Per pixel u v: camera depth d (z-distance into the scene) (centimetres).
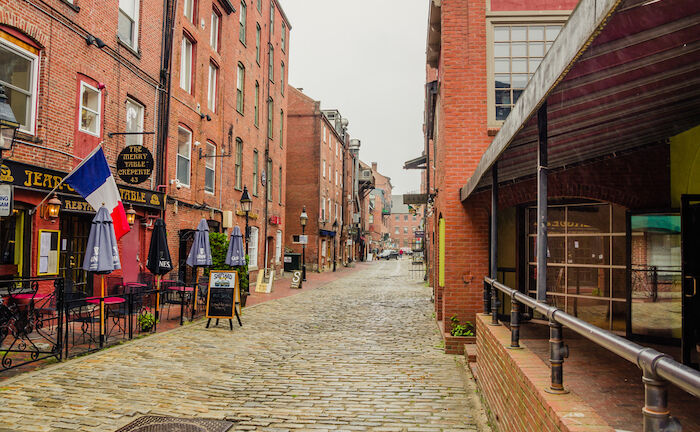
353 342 919
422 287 2292
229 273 1048
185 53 1602
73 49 1009
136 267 1278
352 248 5519
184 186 1529
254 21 2312
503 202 785
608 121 420
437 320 1152
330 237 4219
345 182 4988
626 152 666
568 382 380
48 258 945
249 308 1407
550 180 721
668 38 244
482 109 852
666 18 220
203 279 1304
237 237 1311
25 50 891
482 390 566
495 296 545
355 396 580
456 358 782
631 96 348
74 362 692
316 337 972
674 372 145
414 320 1210
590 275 744
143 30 1291
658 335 660
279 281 2552
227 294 1043
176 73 1480
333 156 4381
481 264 834
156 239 1097
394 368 717
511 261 838
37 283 914
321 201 3766
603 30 228
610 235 732
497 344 456
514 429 365
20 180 851
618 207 726
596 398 337
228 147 1948
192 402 547
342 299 1722
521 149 509
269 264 2712
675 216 662
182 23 1522
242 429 471
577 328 239
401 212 12350
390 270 4194
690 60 280
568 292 761
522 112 341
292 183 3725
